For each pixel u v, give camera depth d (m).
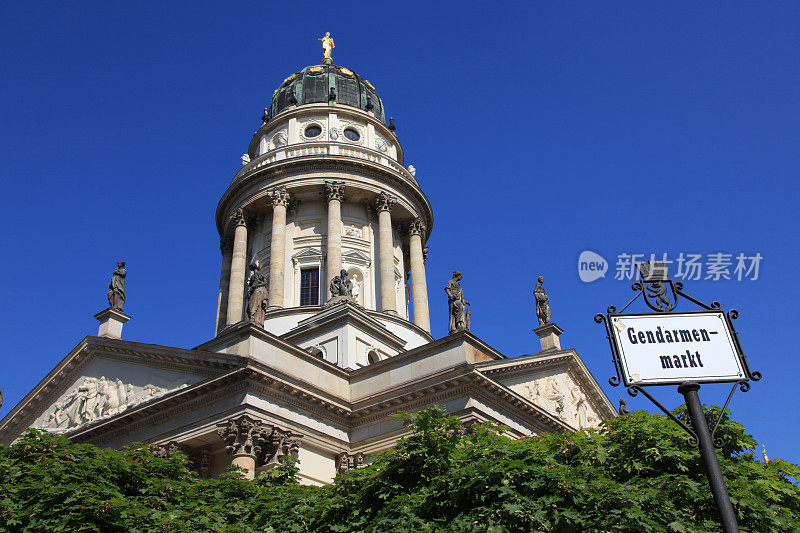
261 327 44.38
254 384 42.25
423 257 77.56
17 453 33.25
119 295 54.28
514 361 47.94
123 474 31.81
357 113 77.75
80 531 27.20
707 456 13.43
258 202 71.62
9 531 28.30
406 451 28.92
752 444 32.59
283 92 82.12
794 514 29.58
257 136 79.88
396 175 72.62
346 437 47.06
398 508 26.86
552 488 26.39
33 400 54.69
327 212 70.06
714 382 13.65
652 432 31.23
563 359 54.03
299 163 70.62
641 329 14.10
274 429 42.06
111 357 51.28
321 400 45.59
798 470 31.77
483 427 31.83
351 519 28.25
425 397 45.03
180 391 44.19
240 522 29.44
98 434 48.19
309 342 57.78
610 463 31.48
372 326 58.09
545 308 56.81
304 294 67.56
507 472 26.50
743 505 26.56
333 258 66.06
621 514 25.20
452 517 26.50
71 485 28.89
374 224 71.88
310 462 44.28
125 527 27.80
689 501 27.67
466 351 45.09
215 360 43.56
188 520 29.02
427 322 69.56
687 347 13.96
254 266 47.69
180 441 43.56
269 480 34.12
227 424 41.47
